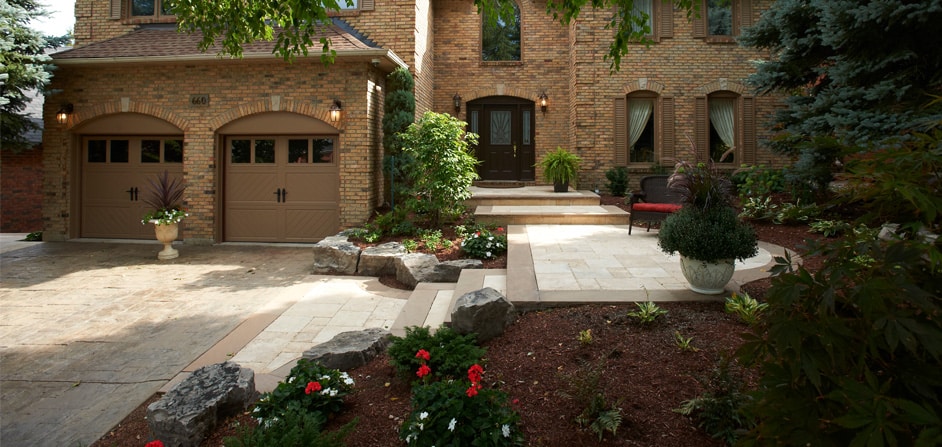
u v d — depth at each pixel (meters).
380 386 3.62
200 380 3.51
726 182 4.73
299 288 7.21
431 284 6.49
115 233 11.37
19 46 9.79
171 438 3.04
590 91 13.30
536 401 3.12
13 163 14.95
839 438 1.52
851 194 1.87
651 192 10.02
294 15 4.86
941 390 1.53
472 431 2.62
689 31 13.19
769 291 1.73
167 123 10.82
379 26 11.92
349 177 10.41
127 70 10.77
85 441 3.36
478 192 12.23
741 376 3.07
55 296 6.84
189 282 7.62
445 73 14.45
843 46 8.05
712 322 4.00
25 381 4.26
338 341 4.27
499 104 14.66
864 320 1.54
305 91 10.44
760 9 13.16
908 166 1.66
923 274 1.58
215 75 10.61
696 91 13.20
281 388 3.18
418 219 9.73
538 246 7.51
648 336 3.79
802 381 1.63
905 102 7.24
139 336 5.30
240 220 11.02
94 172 11.34
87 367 4.53
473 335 3.72
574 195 11.32
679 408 2.90
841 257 1.67
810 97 9.02
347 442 2.90
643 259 6.57
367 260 8.01
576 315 4.32
